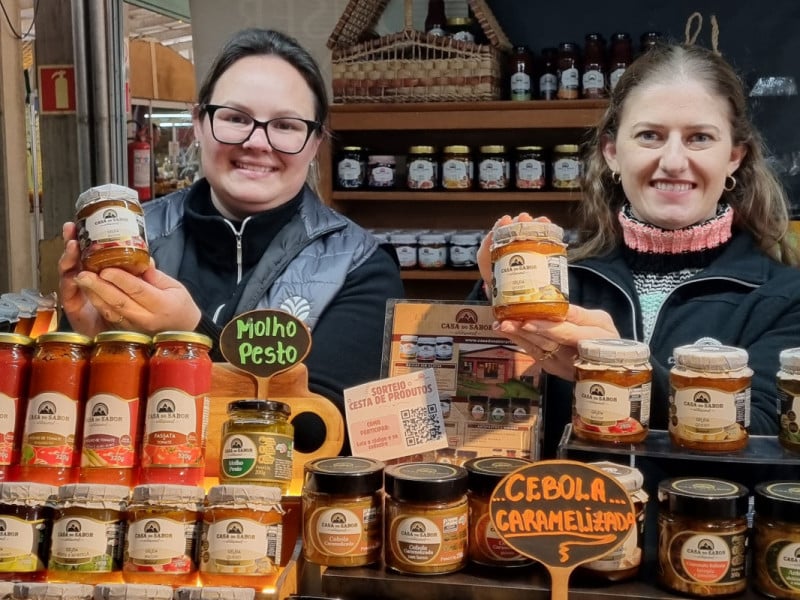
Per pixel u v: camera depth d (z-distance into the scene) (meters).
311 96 1.97
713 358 1.26
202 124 1.96
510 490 1.18
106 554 1.18
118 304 1.41
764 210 1.82
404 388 1.46
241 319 1.50
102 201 1.40
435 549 1.19
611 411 1.29
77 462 1.28
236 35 1.98
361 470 1.24
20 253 4.24
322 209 2.06
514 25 4.16
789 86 3.91
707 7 3.97
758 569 1.16
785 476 1.42
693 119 1.67
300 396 1.49
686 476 1.40
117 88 3.11
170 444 1.24
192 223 1.99
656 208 1.73
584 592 1.17
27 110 4.55
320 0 4.16
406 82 3.77
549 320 1.32
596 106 3.69
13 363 1.29
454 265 3.92
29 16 4.40
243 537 1.16
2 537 1.18
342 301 1.93
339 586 1.20
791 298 1.65
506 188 3.87
